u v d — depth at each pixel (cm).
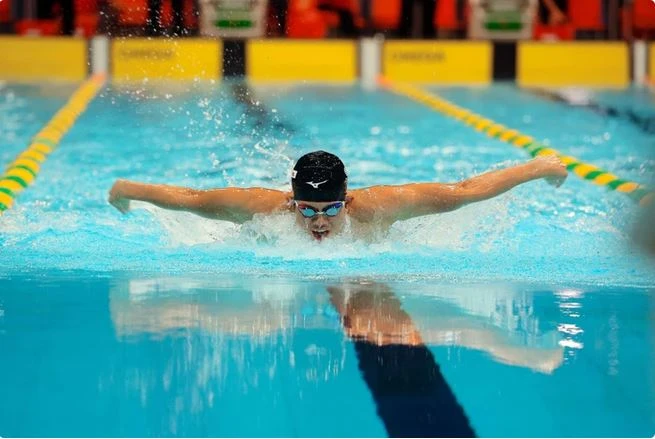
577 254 1086
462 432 560
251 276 958
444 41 2753
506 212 1198
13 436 544
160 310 815
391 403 604
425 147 1794
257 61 2630
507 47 2759
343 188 1006
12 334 738
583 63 2773
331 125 1984
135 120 1997
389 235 1094
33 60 2602
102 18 2670
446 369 666
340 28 2891
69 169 1555
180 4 2655
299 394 612
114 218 1235
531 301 869
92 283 922
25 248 1088
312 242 1058
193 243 1116
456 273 985
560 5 2944
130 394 609
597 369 673
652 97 2472
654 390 629
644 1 2942
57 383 629
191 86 2447
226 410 586
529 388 633
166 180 1459
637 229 1202
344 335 742
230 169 1533
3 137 1816
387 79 2739
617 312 832
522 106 2325
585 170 1585
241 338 731
